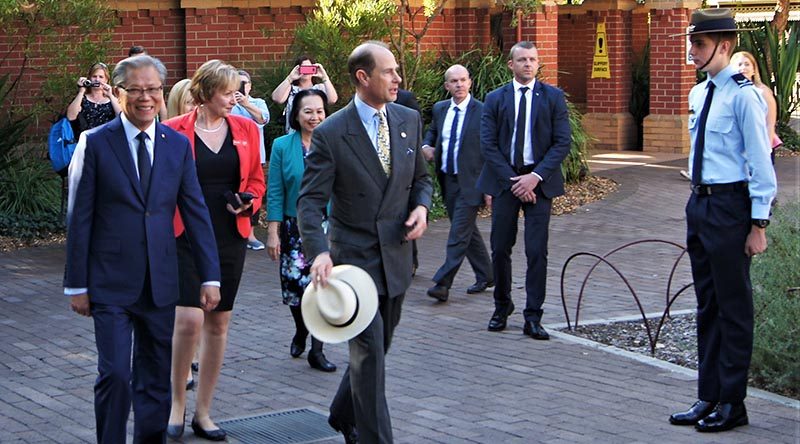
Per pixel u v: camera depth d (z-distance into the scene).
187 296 6.23
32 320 9.66
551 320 9.48
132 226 5.49
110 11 15.73
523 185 8.62
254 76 16.73
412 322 9.44
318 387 7.57
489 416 6.77
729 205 6.35
